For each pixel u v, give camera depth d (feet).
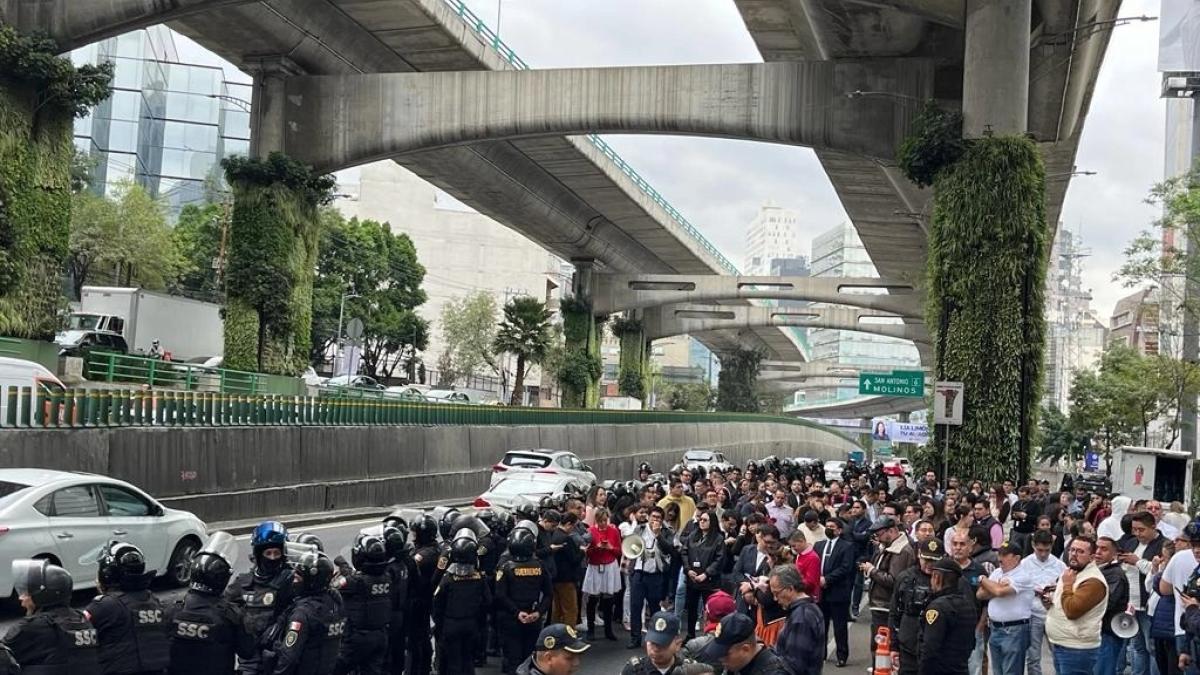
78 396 73.51
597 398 262.26
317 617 25.22
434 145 147.23
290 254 138.31
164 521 50.67
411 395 172.24
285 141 148.15
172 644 23.75
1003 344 105.09
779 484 63.21
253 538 27.32
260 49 145.07
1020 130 109.81
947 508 55.98
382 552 29.94
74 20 114.83
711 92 137.90
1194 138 134.82
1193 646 31.27
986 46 109.91
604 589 47.06
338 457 108.06
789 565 26.78
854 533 48.32
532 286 432.66
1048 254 109.70
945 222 108.78
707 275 282.36
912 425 259.80
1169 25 108.17
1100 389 184.96
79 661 21.34
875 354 627.87
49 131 105.70
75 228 190.90
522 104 143.54
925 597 30.27
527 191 210.79
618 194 223.30
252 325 135.54
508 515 41.50
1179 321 154.71
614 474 202.59
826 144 134.41
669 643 20.71
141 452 78.69
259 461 93.81
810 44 152.76
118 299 141.69
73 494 46.37
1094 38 127.24
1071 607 32.71
